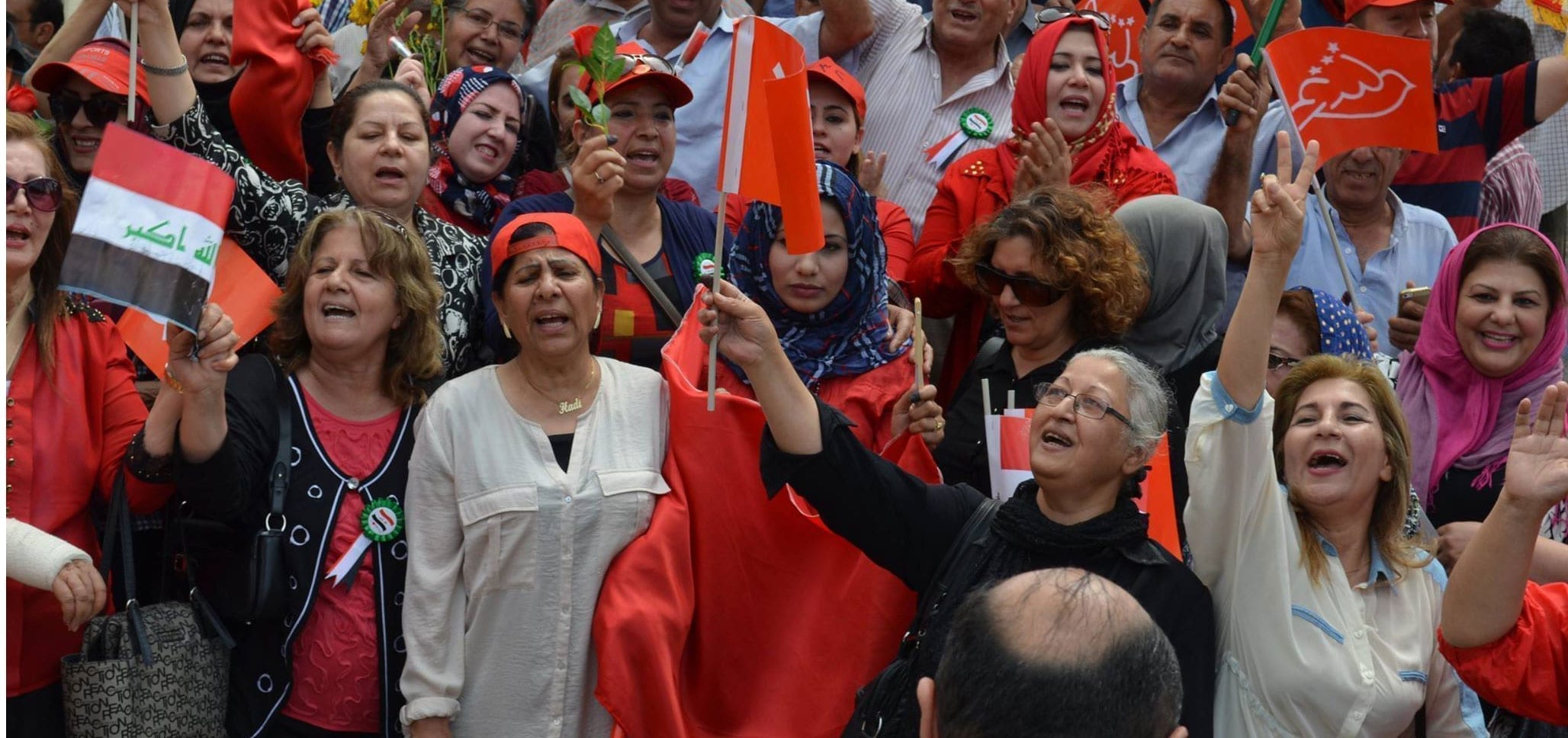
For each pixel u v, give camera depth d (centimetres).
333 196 456
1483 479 451
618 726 370
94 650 366
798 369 427
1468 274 457
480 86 525
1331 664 343
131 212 327
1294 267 560
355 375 397
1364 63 480
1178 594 334
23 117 373
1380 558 362
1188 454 345
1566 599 334
